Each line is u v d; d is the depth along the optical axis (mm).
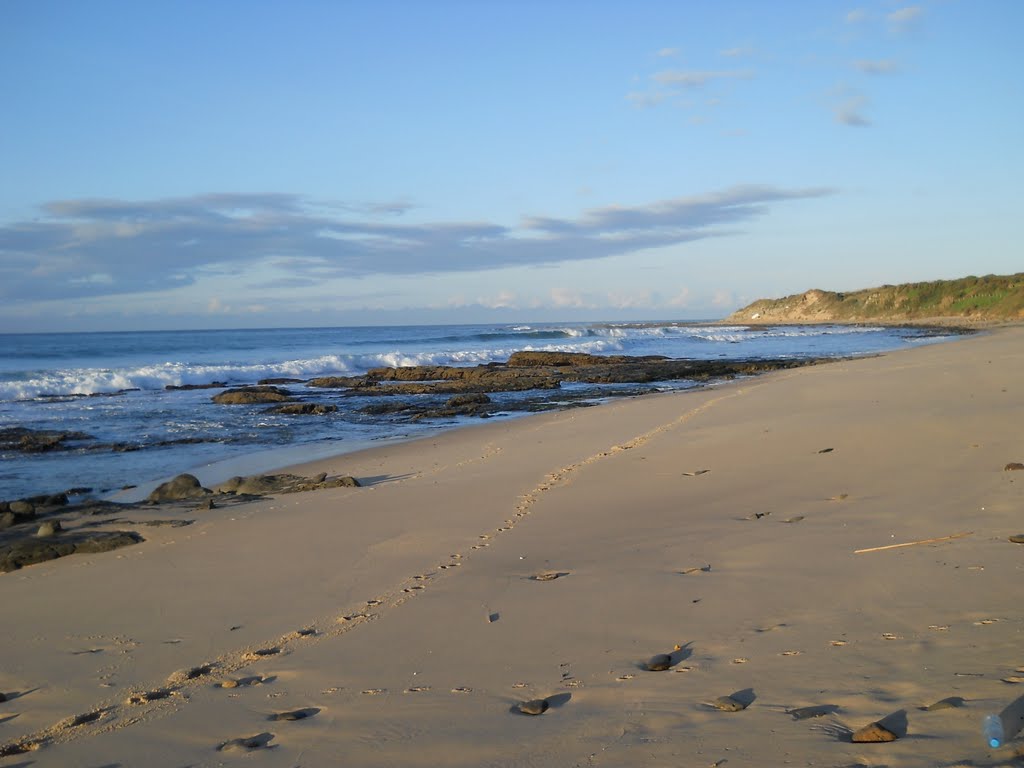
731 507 8234
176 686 4730
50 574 7703
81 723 4293
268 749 3730
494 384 29844
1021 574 5172
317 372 40375
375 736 3766
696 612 5191
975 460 8992
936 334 63156
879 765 2926
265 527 9078
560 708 3904
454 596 6059
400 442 16578
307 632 5547
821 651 4270
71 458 15820
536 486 10305
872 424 12195
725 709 3654
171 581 7148
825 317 119250
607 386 29406
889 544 6250
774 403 17234
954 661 3906
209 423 20922
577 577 6250
